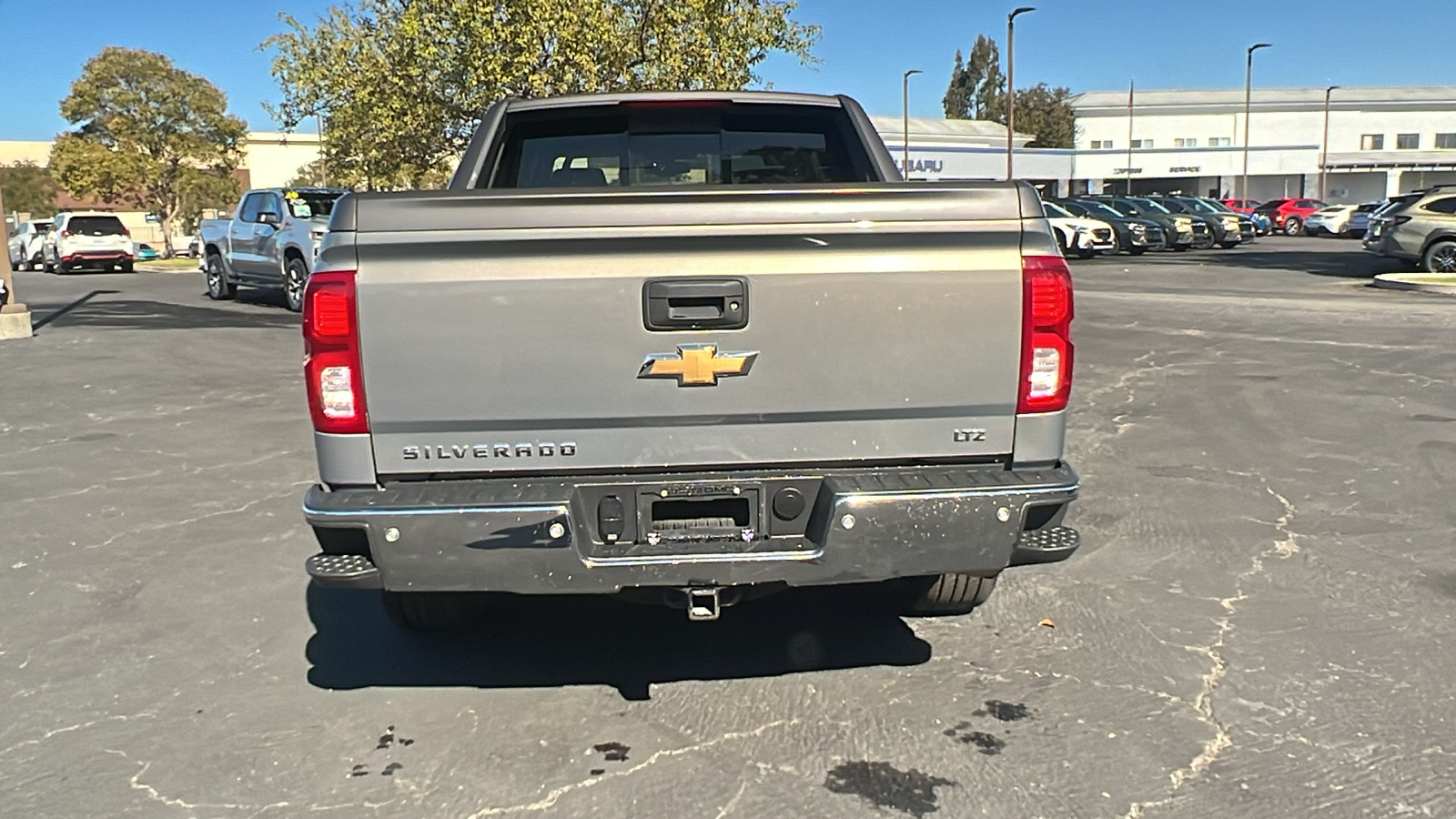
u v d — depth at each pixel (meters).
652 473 3.37
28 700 3.95
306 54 26.48
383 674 4.14
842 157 5.50
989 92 104.19
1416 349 11.53
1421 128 77.31
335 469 3.30
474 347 3.23
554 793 3.29
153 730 3.71
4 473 7.12
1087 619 4.55
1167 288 19.34
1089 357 11.32
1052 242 3.33
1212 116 78.62
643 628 4.54
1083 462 7.07
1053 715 3.73
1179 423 8.17
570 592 3.25
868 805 3.20
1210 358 11.17
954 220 3.27
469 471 3.33
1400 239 21.28
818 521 3.31
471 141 5.09
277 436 8.18
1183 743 3.53
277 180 83.38
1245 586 4.89
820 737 3.61
